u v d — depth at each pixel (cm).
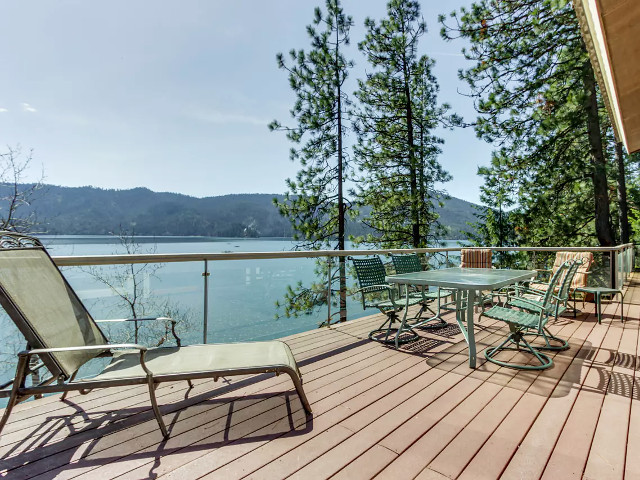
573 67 906
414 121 1255
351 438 180
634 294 662
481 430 188
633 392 236
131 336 318
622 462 160
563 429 189
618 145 1180
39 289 196
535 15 890
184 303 322
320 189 1188
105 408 214
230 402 223
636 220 1431
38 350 164
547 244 1156
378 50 1184
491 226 1196
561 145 1024
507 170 1060
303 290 420
